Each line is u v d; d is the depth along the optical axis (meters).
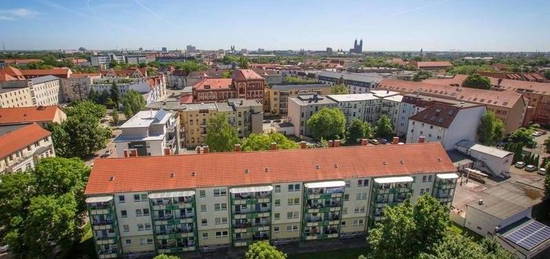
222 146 88.25
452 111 102.00
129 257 58.41
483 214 63.25
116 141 82.06
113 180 55.03
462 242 39.50
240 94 166.88
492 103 129.25
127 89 186.00
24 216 54.78
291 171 60.03
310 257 59.09
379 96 143.00
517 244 55.72
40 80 179.12
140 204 55.56
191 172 57.62
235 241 60.22
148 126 85.69
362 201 63.16
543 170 94.88
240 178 57.88
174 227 57.41
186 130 118.69
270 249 46.38
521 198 68.81
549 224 67.25
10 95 151.00
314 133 121.06
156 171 57.00
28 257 52.41
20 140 84.56
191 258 58.62
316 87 168.38
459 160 95.38
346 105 134.88
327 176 60.09
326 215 61.78
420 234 44.00
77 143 103.19
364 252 60.56
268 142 78.19
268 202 58.56
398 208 48.38
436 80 181.00
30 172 61.62
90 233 64.75
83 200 60.97
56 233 53.38
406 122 130.62
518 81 166.88
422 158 65.31
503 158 90.75
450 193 64.44
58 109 118.94
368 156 64.31
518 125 132.00
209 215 58.56
